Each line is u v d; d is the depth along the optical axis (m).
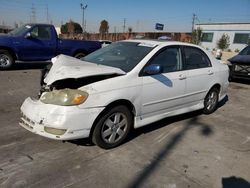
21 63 12.48
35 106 3.70
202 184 3.38
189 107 5.44
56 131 3.53
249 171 3.76
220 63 6.26
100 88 3.75
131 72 4.17
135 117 4.32
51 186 3.12
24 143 4.10
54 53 10.99
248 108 6.98
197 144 4.50
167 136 4.73
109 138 4.03
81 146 4.10
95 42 12.03
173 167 3.71
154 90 4.45
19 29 10.92
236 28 40.03
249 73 10.34
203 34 44.16
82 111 3.58
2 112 5.40
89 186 3.17
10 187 3.06
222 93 6.43
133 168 3.62
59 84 3.83
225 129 5.29
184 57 5.17
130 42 5.13
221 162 3.95
